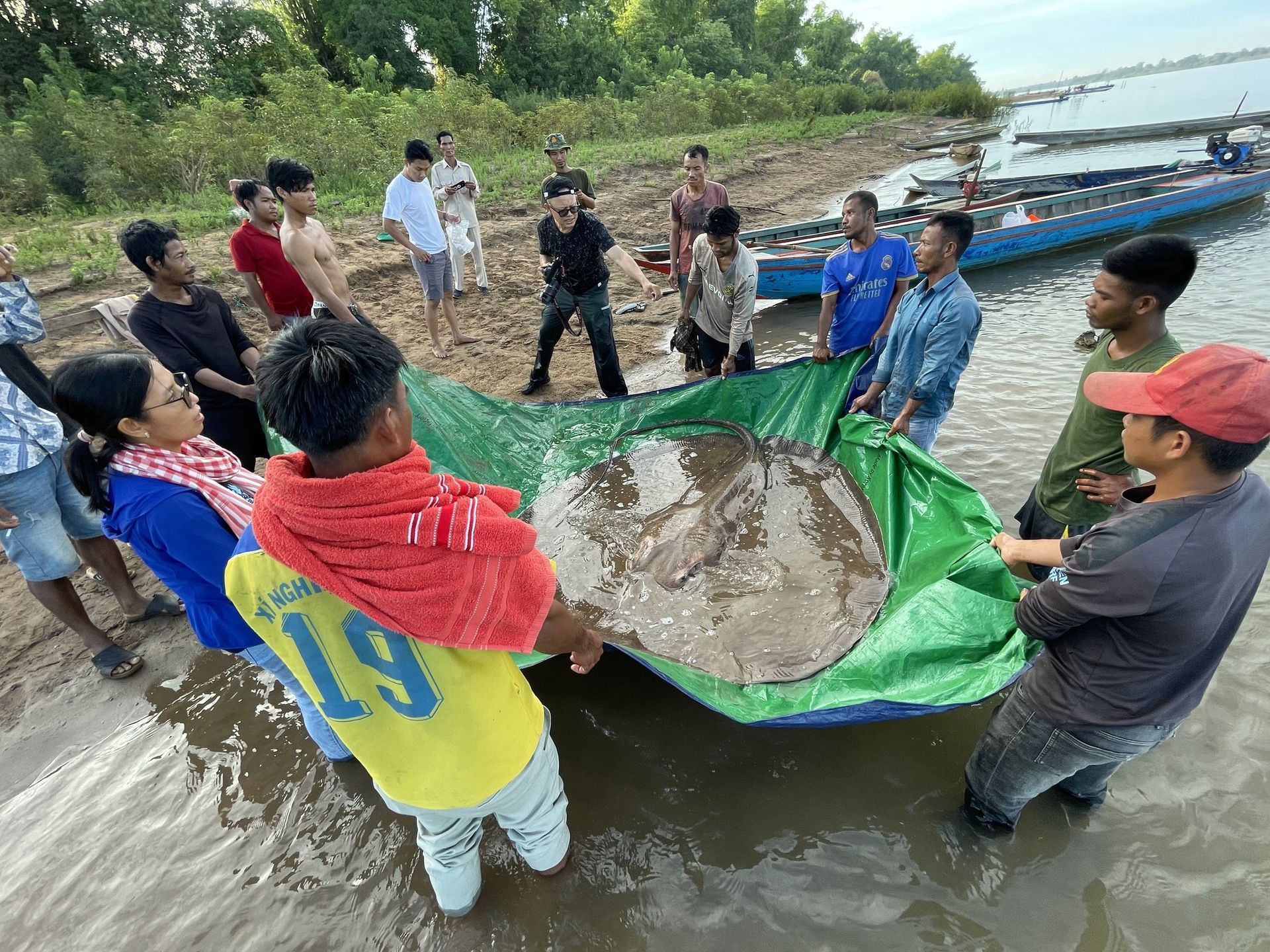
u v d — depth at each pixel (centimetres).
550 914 261
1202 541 182
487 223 1249
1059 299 913
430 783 187
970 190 1193
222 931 264
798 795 296
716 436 546
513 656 301
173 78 2008
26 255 834
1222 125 2366
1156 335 288
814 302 984
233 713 357
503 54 3081
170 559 224
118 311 535
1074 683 218
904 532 404
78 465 213
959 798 292
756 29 5494
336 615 153
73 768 330
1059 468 344
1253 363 167
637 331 885
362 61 2303
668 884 268
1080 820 281
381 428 139
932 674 285
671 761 314
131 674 379
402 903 270
